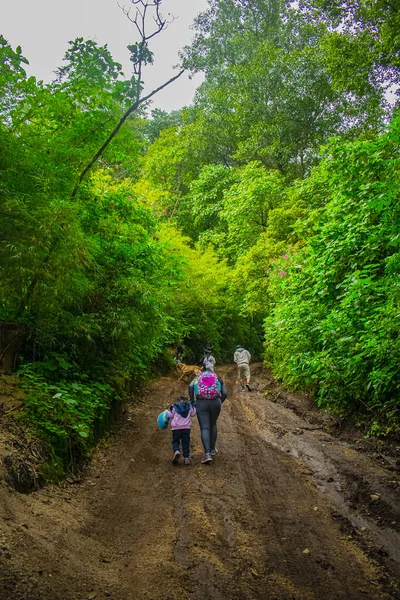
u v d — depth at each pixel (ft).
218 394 20.94
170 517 14.11
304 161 87.51
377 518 13.96
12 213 18.44
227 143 95.86
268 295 53.62
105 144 23.90
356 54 52.42
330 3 54.29
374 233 25.12
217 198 87.56
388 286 22.62
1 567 9.53
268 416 29.01
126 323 23.97
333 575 10.94
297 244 49.47
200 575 10.65
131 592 9.89
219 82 98.99
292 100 81.10
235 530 13.28
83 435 17.17
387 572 11.09
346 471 17.87
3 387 18.33
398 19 45.24
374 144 26.84
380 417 22.11
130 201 30.73
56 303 19.99
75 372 23.45
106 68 24.73
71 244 19.70
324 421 26.23
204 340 70.44
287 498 15.90
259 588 10.30
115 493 16.11
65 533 12.05
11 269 18.48
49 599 9.05
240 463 19.84
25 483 13.71
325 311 29.96
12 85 21.15
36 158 20.97
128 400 30.78
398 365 20.39
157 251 32.65
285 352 37.73
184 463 19.72
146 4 23.82
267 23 100.37
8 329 20.29
